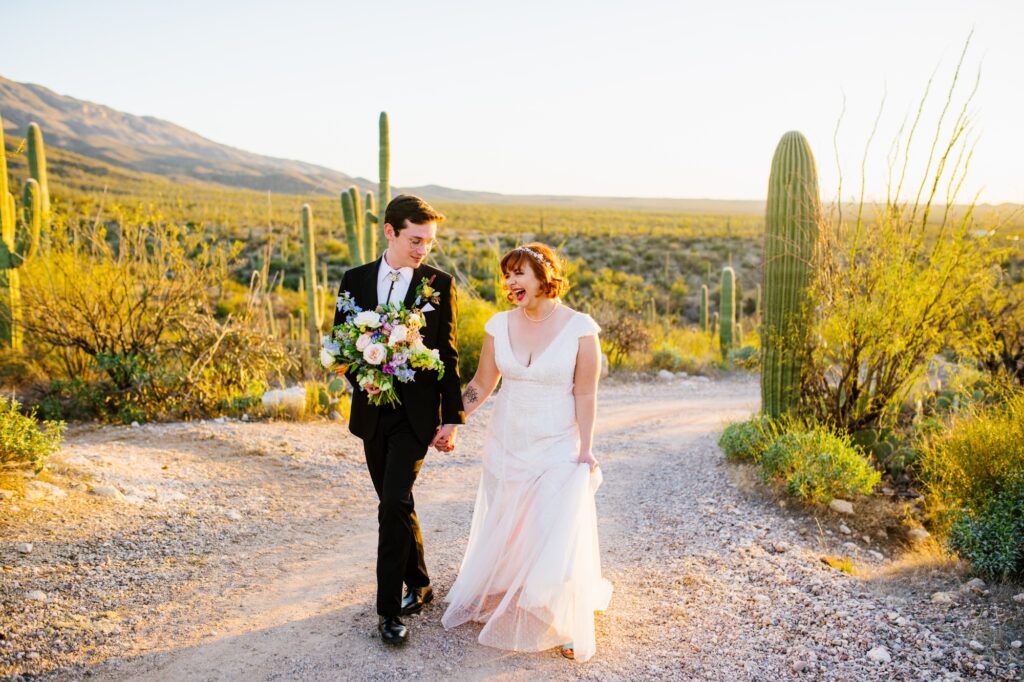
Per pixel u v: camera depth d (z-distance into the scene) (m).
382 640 3.58
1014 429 5.82
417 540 3.87
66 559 4.19
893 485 6.75
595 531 3.97
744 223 72.31
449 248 33.81
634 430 9.74
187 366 9.07
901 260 6.60
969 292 6.63
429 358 3.49
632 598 4.26
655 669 3.44
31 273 9.18
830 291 7.05
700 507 6.10
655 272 40.66
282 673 3.29
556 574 3.48
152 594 3.97
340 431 8.46
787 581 4.51
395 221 3.61
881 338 6.65
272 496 5.93
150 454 6.59
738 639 3.76
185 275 9.22
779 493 6.25
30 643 3.35
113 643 3.46
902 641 3.78
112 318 8.85
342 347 3.60
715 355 19.27
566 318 3.76
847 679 3.39
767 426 7.34
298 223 46.56
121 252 9.11
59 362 9.08
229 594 4.07
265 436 7.75
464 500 6.26
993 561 4.59
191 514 5.22
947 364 7.51
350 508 5.80
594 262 42.47
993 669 3.48
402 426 3.66
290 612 3.90
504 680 3.30
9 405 6.36
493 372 3.97
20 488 4.98
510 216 82.56
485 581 3.76
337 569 4.52
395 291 3.64
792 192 7.14
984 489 5.49
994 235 6.43
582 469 3.69
